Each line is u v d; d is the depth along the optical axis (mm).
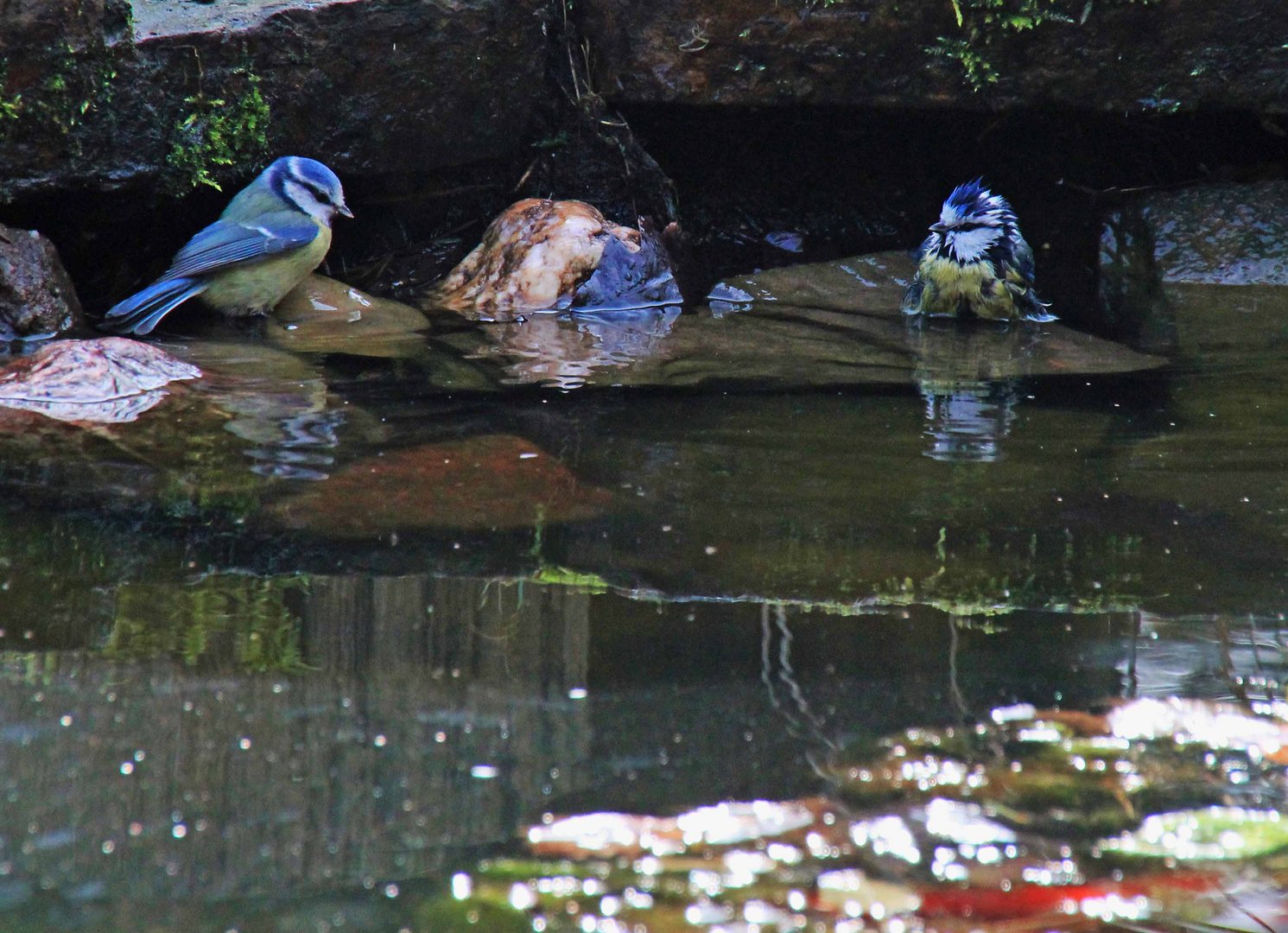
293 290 11781
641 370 9688
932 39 12969
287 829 3666
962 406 8750
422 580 5684
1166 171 14391
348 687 4598
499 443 7711
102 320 10852
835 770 4129
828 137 14289
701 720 4441
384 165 12203
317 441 7711
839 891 3516
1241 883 3594
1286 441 7988
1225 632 5238
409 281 12797
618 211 13656
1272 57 13102
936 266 11859
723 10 12773
